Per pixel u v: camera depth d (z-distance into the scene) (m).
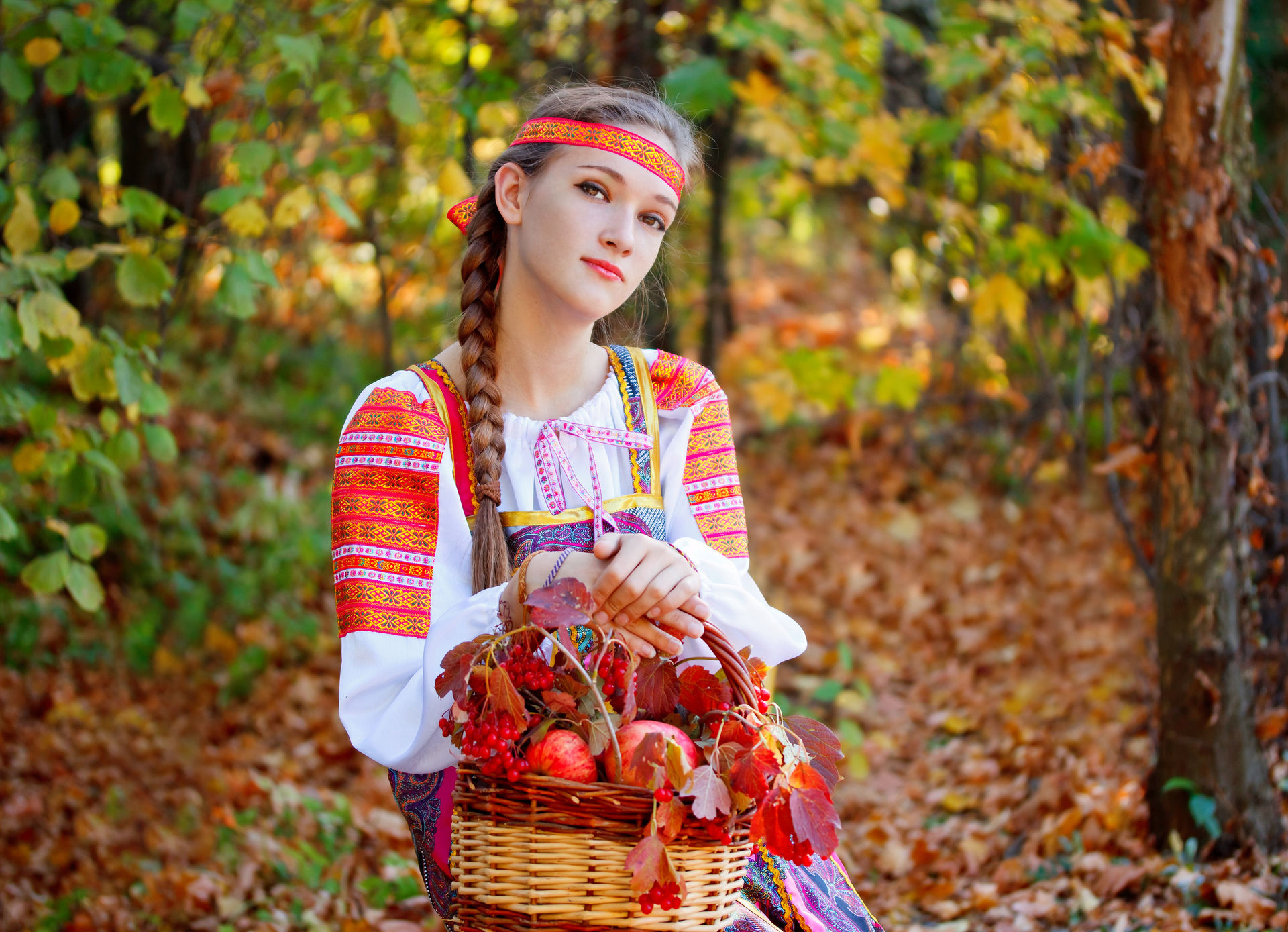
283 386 7.49
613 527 1.84
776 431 7.66
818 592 6.07
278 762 4.50
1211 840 3.15
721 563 1.81
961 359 7.06
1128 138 4.38
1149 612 4.90
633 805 1.44
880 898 3.33
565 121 1.84
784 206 6.27
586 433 1.87
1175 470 3.20
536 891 1.45
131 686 5.09
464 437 1.85
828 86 4.75
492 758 1.44
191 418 6.83
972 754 4.35
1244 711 3.18
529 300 1.88
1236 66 3.13
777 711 1.65
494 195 1.94
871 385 7.75
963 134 4.50
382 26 3.70
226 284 3.26
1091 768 3.88
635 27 5.81
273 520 6.10
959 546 6.43
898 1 6.71
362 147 3.71
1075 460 6.42
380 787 4.31
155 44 4.39
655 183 1.84
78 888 3.45
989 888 3.19
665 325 2.45
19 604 5.23
